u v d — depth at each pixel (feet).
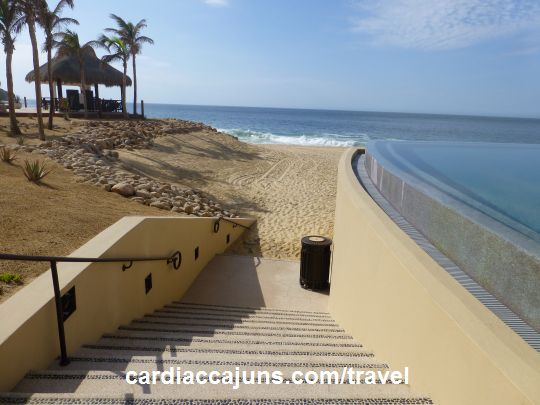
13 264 12.41
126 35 90.43
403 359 8.31
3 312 8.24
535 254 6.38
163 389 7.72
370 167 19.24
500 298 7.22
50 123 59.47
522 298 6.64
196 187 45.80
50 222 17.54
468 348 5.78
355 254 13.17
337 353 10.60
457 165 18.03
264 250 30.60
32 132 55.62
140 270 15.12
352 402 6.95
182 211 29.86
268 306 20.67
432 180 13.15
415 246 9.39
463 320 6.15
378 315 10.19
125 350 10.45
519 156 21.74
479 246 7.95
